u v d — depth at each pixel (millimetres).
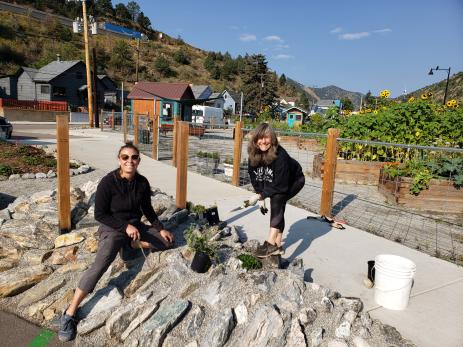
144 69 78562
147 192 3658
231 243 4359
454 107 11891
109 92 49156
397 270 3326
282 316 2941
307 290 3316
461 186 7496
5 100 35625
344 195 8477
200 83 86375
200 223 4848
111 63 72812
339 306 3205
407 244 5348
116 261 3775
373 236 5355
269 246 3711
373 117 10445
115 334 3098
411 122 10023
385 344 2832
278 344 2764
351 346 2793
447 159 7848
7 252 4172
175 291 3354
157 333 2914
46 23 72062
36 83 42750
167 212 4941
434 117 10281
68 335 3162
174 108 26688
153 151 12617
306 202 7582
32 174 9031
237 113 68250
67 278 3820
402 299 3377
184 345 2885
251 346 2793
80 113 38594
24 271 3902
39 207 4895
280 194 3748
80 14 99812
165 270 3609
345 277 3996
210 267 3570
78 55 67375
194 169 10898
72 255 4074
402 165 8250
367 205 7609
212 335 2865
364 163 9930
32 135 20219
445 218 6996
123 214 3502
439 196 7555
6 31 62031
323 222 5867
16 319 3443
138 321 3092
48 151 12555
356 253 4680
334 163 5988
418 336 3020
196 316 3053
